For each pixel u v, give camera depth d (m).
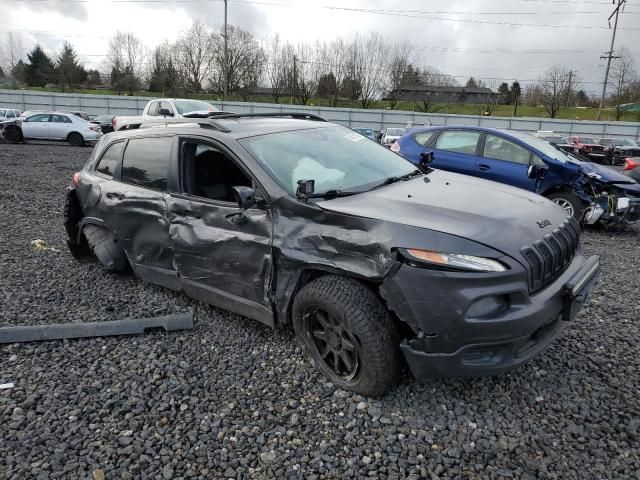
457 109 70.56
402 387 3.12
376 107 69.75
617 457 2.54
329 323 3.07
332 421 2.84
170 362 3.45
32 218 7.75
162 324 3.88
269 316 3.41
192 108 14.51
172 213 3.92
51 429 2.77
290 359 3.46
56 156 17.58
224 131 3.78
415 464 2.52
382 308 2.86
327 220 3.05
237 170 3.56
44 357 3.52
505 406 2.95
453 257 2.64
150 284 4.82
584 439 2.67
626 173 9.11
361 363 2.92
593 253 6.44
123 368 3.38
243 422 2.83
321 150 3.90
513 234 2.84
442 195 3.35
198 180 3.83
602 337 3.79
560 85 70.25
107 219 4.59
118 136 4.80
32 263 5.52
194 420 2.85
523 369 3.32
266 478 2.43
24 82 80.69
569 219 3.40
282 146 3.75
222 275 3.61
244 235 3.40
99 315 4.17
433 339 2.70
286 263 3.17
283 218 3.23
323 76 67.69
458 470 2.47
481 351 2.72
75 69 80.62
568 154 8.16
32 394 3.08
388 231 2.81
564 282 2.95
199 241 3.69
